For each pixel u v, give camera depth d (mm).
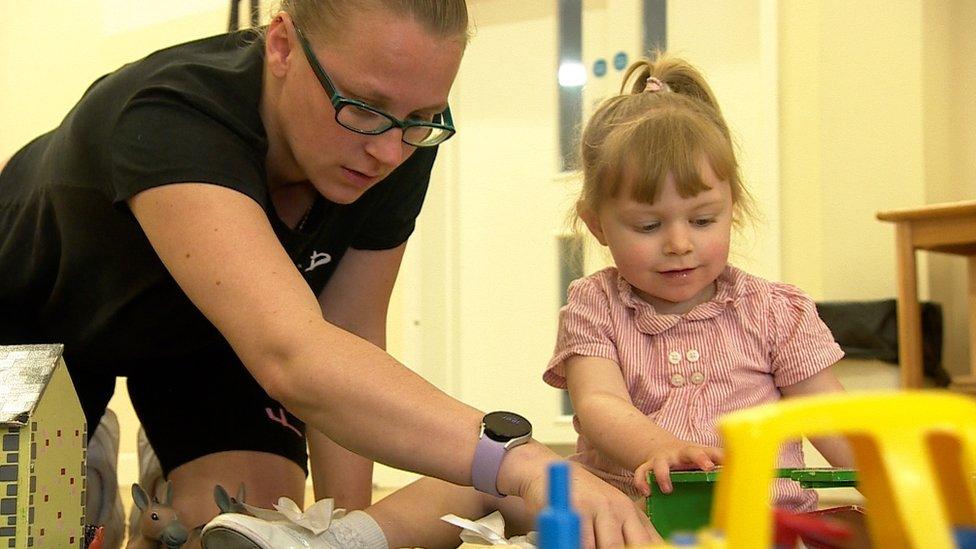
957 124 3008
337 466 1370
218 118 1035
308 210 1235
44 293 1314
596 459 1264
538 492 800
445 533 1152
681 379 1274
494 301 3289
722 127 1318
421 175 1350
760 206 2900
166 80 1066
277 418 1496
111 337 1327
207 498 1406
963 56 3004
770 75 2896
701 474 917
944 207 2396
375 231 1354
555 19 3201
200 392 1479
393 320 3344
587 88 3154
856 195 2846
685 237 1225
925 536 379
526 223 3242
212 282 932
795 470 867
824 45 2881
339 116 984
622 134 1257
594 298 1332
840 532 508
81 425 1014
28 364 925
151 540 1222
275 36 1042
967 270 2805
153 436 1511
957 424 408
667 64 1465
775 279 2881
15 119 3854
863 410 403
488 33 3297
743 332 1295
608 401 1194
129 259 1188
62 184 1166
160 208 978
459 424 866
